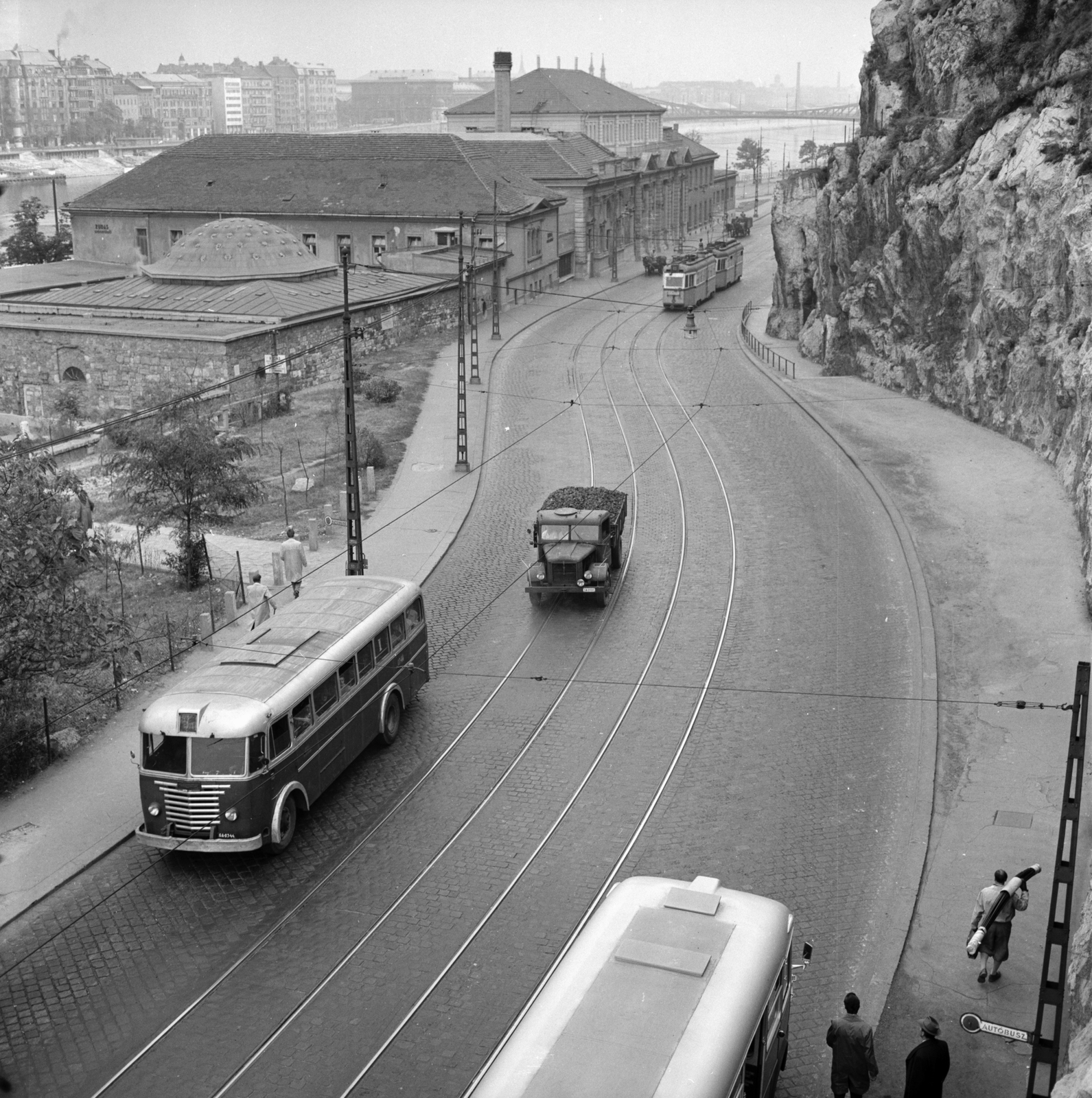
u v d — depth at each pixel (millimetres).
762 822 21797
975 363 50281
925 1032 14422
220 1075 15680
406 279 78250
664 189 136625
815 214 70500
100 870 20797
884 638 29812
